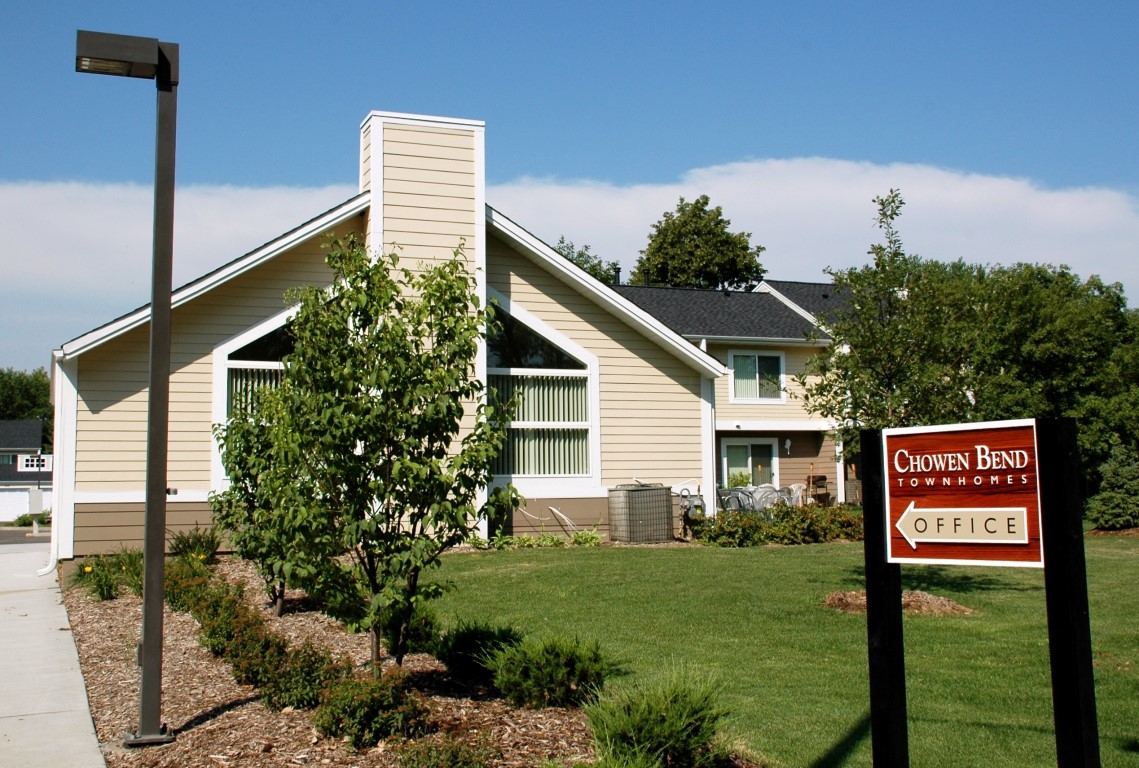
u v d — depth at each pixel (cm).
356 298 689
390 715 609
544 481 1822
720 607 1105
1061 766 415
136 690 784
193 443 1555
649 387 1909
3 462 7069
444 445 732
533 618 1048
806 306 3397
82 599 1240
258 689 747
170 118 684
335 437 674
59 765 596
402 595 696
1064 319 2633
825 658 870
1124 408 2689
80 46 655
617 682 761
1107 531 2344
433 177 1684
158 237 678
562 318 1847
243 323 1596
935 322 1171
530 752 593
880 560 479
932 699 746
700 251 5631
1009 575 1370
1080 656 413
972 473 451
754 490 2531
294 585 805
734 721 670
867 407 1162
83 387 1515
